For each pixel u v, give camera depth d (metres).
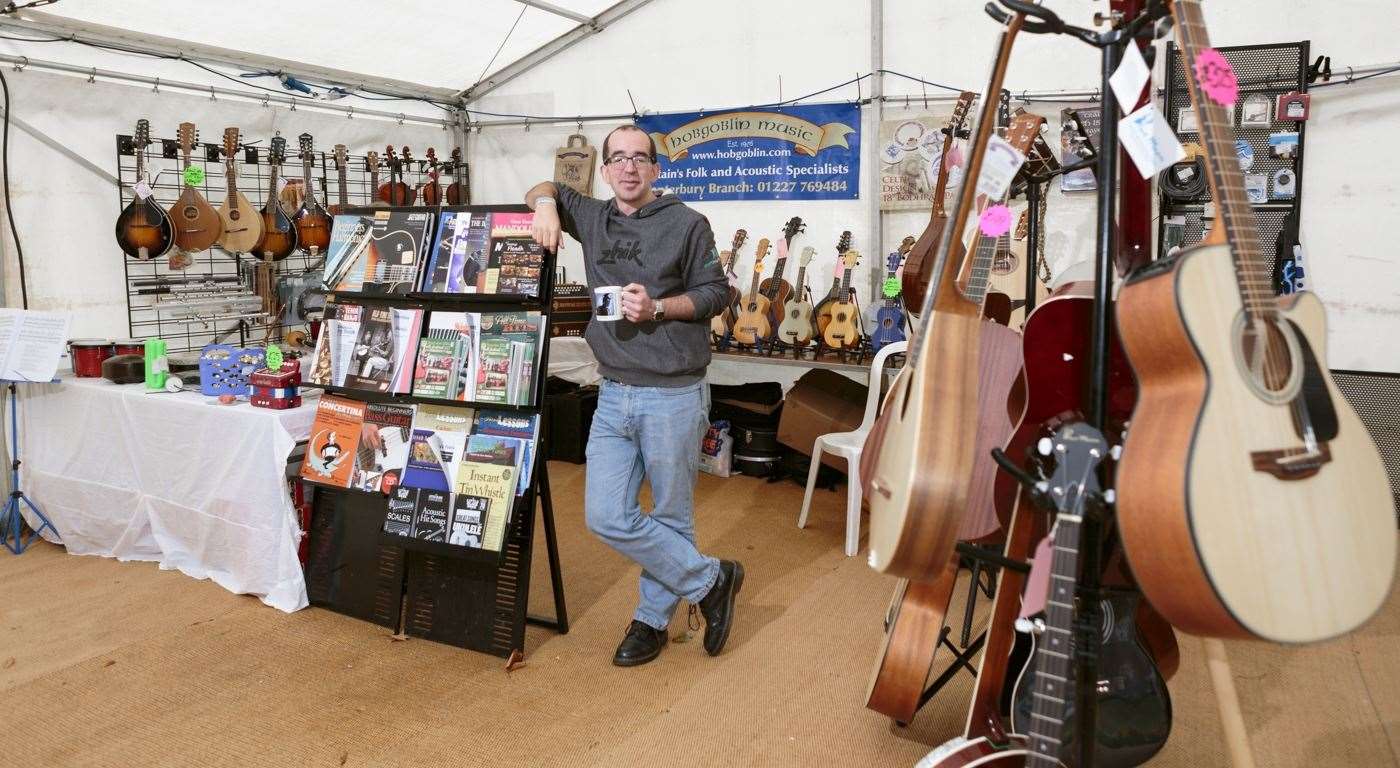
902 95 4.93
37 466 3.82
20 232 3.85
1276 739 2.34
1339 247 4.17
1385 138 4.03
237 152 4.55
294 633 3.00
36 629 3.01
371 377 3.04
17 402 3.84
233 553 3.31
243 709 2.51
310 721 2.45
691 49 5.45
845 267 5.02
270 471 3.15
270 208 4.53
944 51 4.82
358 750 2.31
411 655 2.86
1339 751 2.28
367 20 4.70
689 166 5.55
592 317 2.79
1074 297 1.75
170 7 4.04
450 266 2.97
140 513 3.57
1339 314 4.20
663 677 2.72
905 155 4.91
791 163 5.25
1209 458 1.22
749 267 5.48
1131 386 1.75
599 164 5.78
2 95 3.76
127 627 3.03
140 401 3.47
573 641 2.97
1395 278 4.07
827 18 5.08
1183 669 2.75
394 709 2.52
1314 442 1.25
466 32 5.25
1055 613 1.39
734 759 2.28
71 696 2.57
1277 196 4.06
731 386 5.32
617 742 2.35
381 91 5.49
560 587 2.99
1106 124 1.42
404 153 5.41
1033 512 1.88
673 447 2.64
